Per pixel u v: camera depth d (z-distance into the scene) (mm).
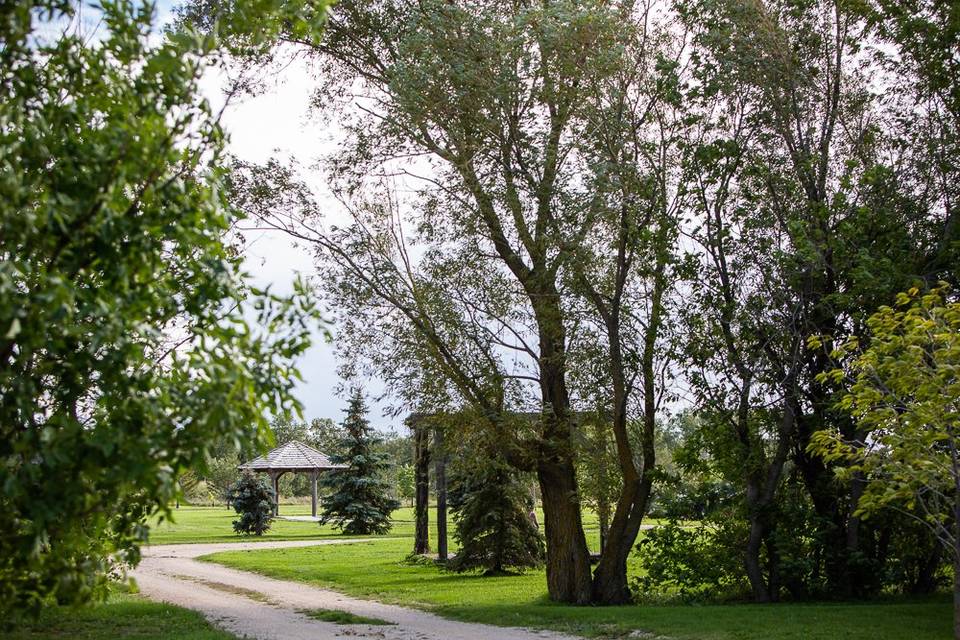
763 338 18531
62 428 5719
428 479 31844
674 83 18031
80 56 6516
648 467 19422
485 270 18531
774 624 14023
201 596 20391
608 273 18578
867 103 19078
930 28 17781
